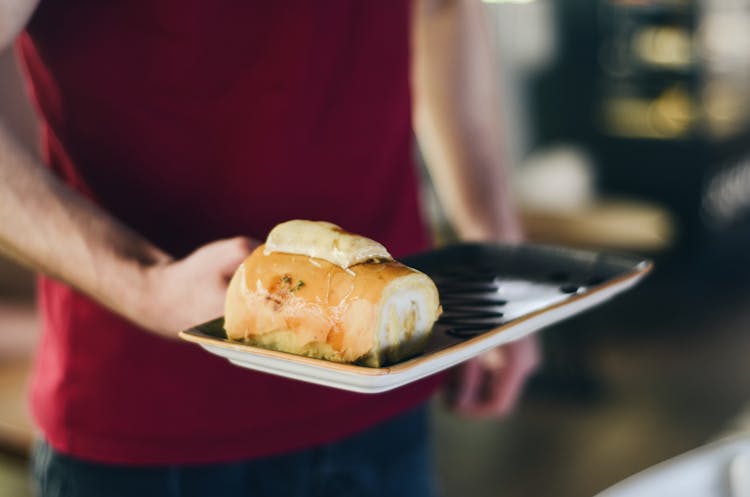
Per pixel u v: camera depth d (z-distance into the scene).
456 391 1.21
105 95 0.95
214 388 0.99
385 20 1.03
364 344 0.74
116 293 0.87
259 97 0.97
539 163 4.80
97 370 0.99
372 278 0.75
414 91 1.26
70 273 0.88
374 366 0.74
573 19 4.91
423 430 1.17
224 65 0.95
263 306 0.77
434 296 0.78
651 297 4.09
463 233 1.30
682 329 3.77
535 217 4.12
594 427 2.93
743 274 4.47
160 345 0.97
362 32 1.01
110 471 1.01
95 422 1.00
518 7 4.56
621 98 4.92
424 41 1.22
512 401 1.22
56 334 1.01
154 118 0.96
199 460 1.01
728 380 3.30
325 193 1.02
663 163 4.76
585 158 4.94
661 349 3.56
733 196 5.04
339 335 0.74
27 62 0.98
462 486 2.58
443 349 0.74
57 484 1.04
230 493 1.03
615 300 4.04
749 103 5.09
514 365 1.20
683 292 4.18
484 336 0.77
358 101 1.02
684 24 4.73
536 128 4.90
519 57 4.68
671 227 4.66
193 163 0.98
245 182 0.99
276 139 0.98
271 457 1.04
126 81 0.95
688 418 3.01
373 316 0.74
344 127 1.02
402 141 1.10
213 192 0.99
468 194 1.27
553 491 2.57
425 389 1.14
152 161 0.97
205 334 0.79
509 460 2.72
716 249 4.74
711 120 4.84
